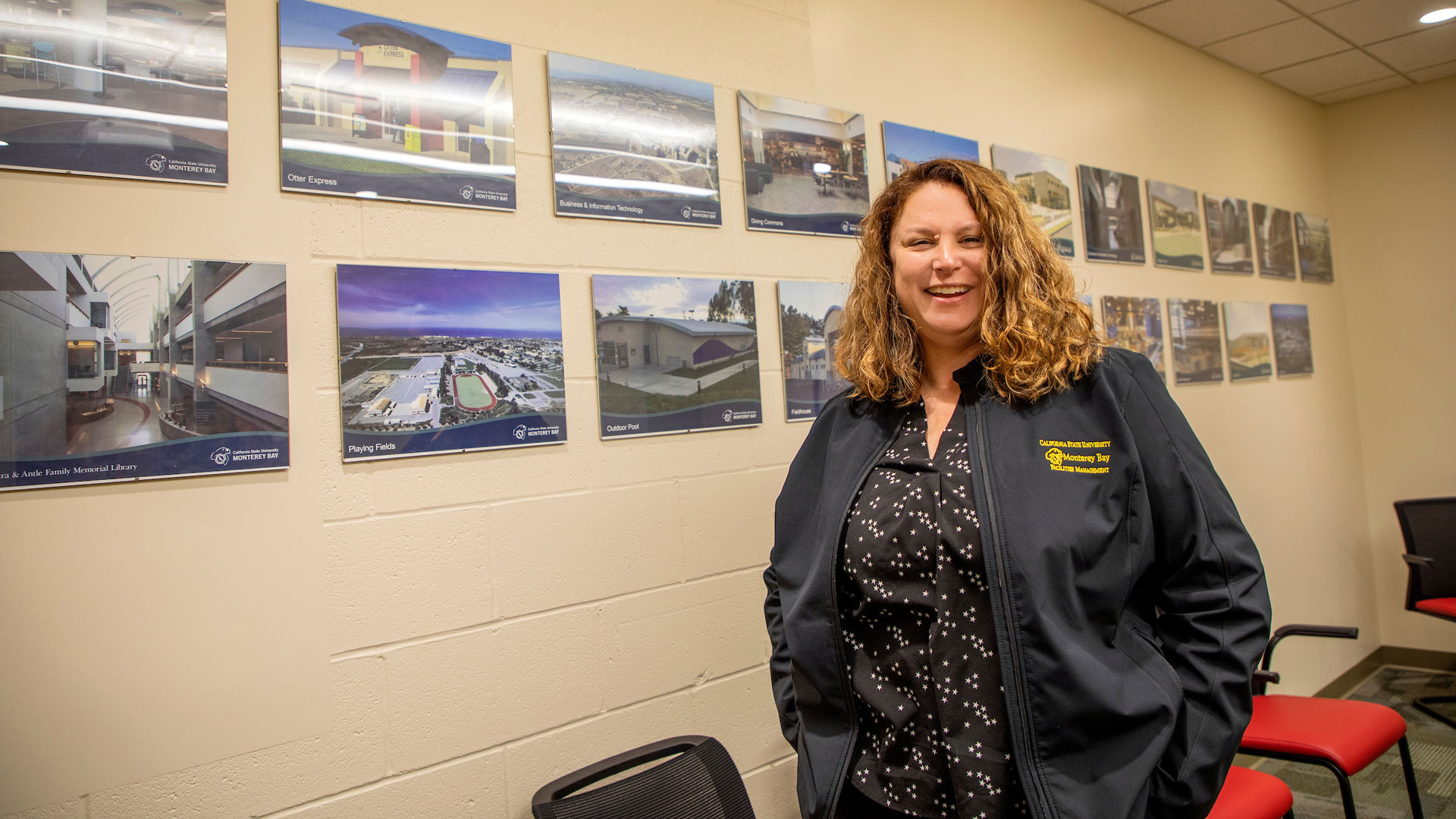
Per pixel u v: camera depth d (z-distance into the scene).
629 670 1.59
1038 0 2.63
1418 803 1.99
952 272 1.02
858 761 1.00
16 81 1.09
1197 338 3.07
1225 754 0.87
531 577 1.48
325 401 1.29
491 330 1.46
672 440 1.71
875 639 1.00
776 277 1.91
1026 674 0.86
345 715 1.28
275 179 1.27
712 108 1.81
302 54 1.30
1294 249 3.67
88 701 1.09
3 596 1.05
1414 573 3.10
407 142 1.39
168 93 1.19
